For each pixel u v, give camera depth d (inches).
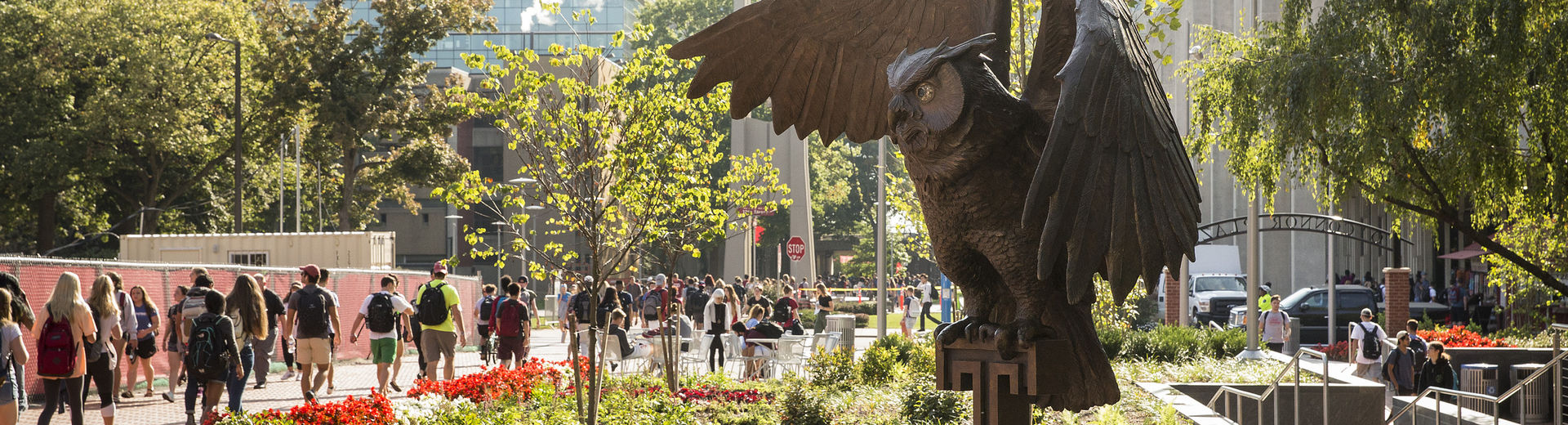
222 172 1803.6
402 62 1700.3
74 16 1533.0
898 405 492.1
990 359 179.5
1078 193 148.9
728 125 1861.5
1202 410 442.0
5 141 1533.0
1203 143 632.4
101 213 1769.2
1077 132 148.7
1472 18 477.4
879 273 1072.2
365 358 923.4
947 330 183.9
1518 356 727.1
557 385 499.8
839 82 199.8
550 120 431.5
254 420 358.9
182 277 700.7
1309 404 521.3
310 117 1700.3
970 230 169.5
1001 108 159.8
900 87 163.0
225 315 453.4
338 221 2197.3
